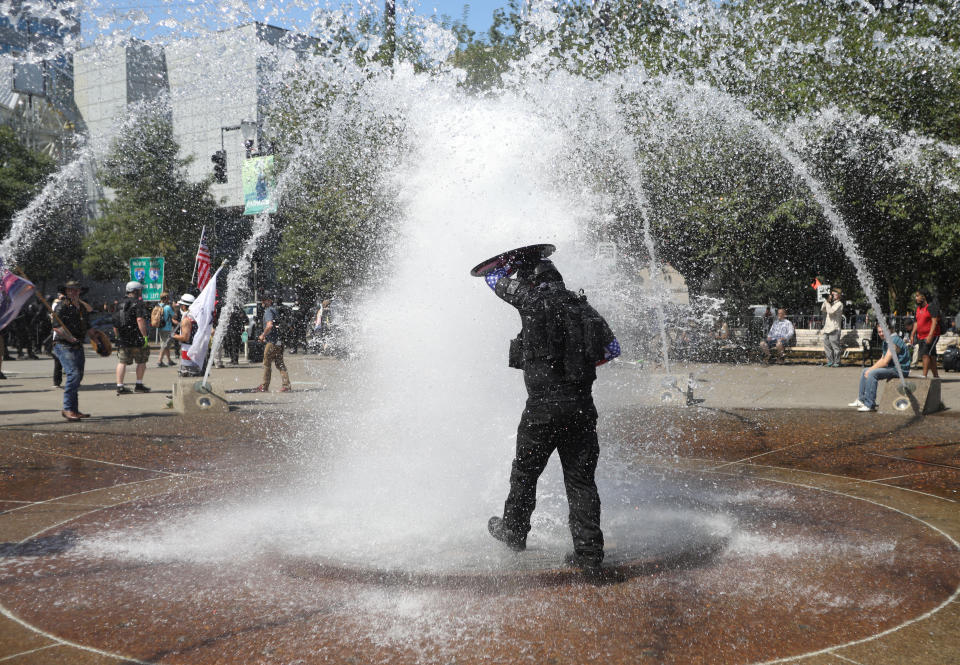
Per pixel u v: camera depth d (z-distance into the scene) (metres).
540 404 3.62
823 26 15.45
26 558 3.86
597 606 3.15
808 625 2.96
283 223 22.77
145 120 32.81
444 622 3.00
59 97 38.94
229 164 35.12
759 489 5.38
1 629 2.98
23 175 37.03
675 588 3.35
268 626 2.98
